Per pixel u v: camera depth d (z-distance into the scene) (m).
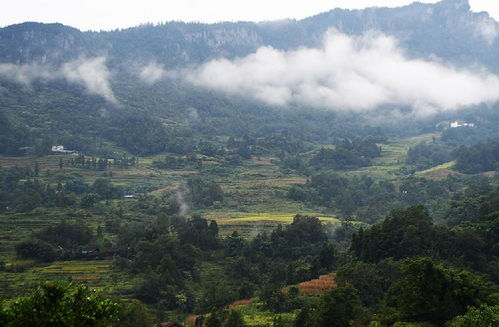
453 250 84.44
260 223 152.00
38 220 139.62
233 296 92.38
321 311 62.66
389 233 89.88
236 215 165.38
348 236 135.12
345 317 61.56
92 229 134.88
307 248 120.25
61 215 146.00
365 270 75.69
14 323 34.66
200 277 106.00
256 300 89.00
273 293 82.94
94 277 101.94
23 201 155.00
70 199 159.88
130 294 93.75
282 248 119.62
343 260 97.00
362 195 185.88
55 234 120.44
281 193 190.50
